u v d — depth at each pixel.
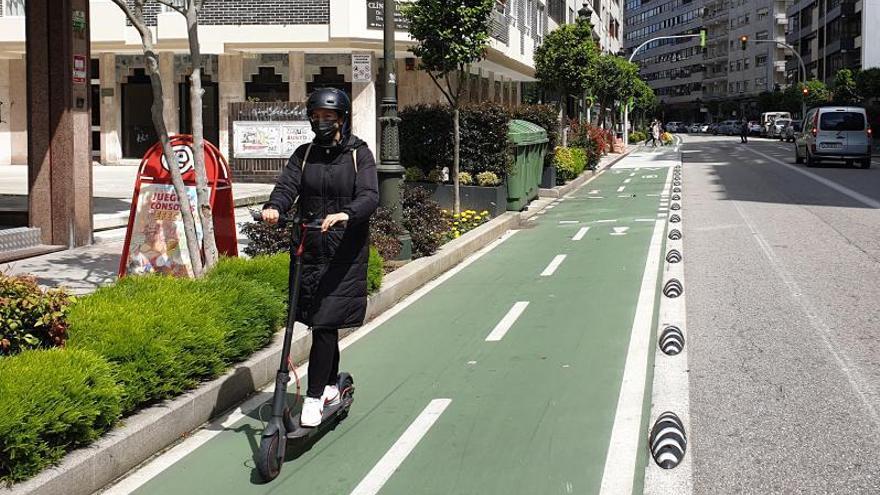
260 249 9.38
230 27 26.41
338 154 5.02
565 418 5.51
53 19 11.62
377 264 8.65
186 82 28.98
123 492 4.52
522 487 4.48
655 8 170.50
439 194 16.45
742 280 9.81
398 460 4.90
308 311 4.92
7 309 4.73
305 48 27.08
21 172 26.27
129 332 5.23
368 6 26.19
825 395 5.81
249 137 24.23
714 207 17.59
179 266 8.34
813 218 15.36
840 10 78.75
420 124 16.72
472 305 9.10
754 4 121.75
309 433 5.05
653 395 5.89
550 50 31.27
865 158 30.39
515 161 16.97
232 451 5.12
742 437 5.09
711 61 139.38
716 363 6.61
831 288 9.26
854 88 56.78
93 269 10.34
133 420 5.03
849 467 4.62
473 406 5.81
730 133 101.25
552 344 7.38
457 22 15.11
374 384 6.39
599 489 4.42
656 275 10.41
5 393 4.17
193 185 8.37
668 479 4.51
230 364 6.24
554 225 16.25
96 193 19.55
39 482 4.11
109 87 29.42
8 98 30.38
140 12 7.04
